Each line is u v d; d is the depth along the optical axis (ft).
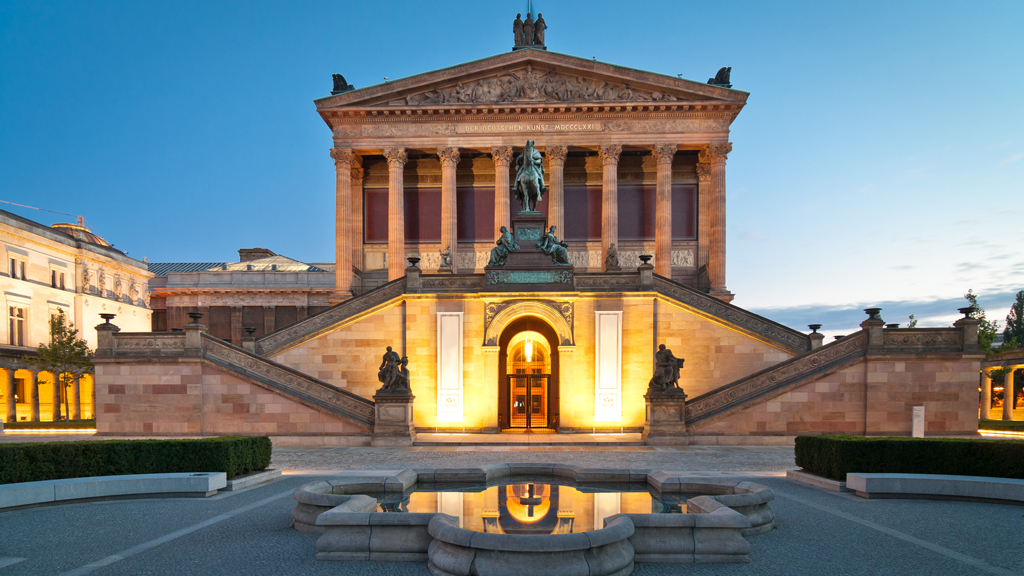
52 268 224.94
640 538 33.60
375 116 177.68
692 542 33.53
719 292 169.07
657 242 174.60
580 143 177.06
